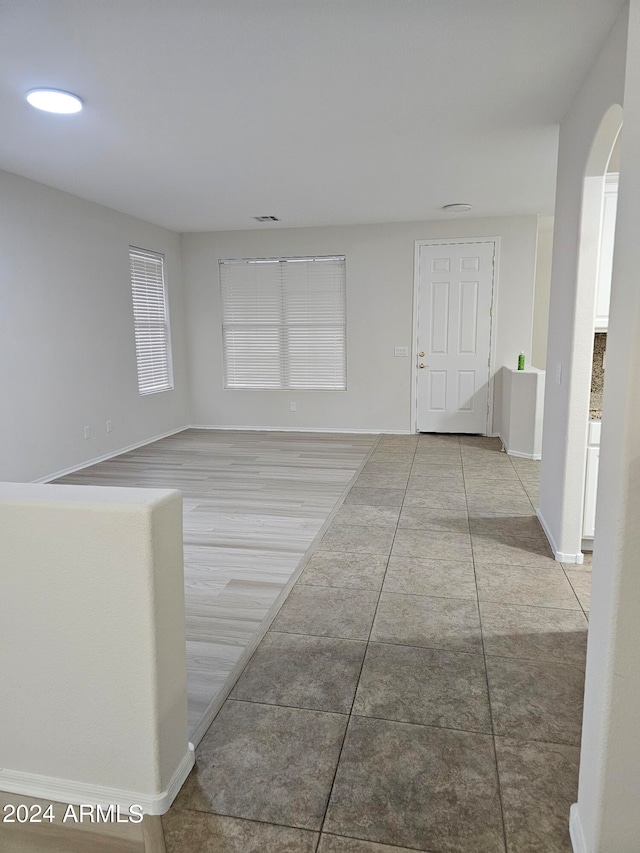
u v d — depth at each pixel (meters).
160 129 3.47
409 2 2.17
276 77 2.79
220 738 1.82
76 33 2.35
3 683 1.56
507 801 1.57
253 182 4.74
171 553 1.52
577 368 3.01
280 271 7.06
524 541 3.48
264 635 2.45
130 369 6.16
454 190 5.09
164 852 1.43
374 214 6.14
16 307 4.51
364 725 1.87
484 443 6.39
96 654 1.48
